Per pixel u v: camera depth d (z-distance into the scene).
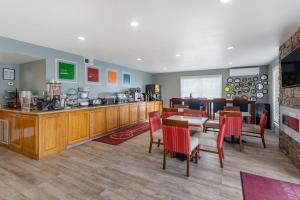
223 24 2.58
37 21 2.47
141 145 3.79
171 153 3.07
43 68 3.91
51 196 1.94
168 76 8.23
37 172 2.51
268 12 2.18
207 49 4.02
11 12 2.19
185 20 2.43
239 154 3.22
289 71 2.93
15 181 2.25
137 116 6.15
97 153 3.29
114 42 3.49
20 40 3.36
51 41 3.43
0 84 4.04
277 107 5.02
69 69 4.42
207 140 2.76
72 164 2.79
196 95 7.62
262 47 3.81
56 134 3.30
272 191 2.03
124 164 2.79
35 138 3.01
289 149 3.01
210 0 1.91
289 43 3.10
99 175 2.42
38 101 3.45
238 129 3.37
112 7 2.07
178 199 1.89
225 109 4.60
